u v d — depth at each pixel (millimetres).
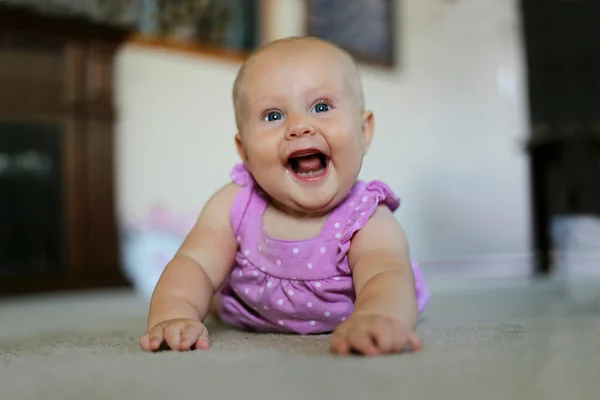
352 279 810
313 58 799
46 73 2396
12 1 2316
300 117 773
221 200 878
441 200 3713
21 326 1170
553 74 3670
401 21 3652
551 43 3684
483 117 3861
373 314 618
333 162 788
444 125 3787
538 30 3711
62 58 2432
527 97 3732
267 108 791
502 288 1997
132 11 2625
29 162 2363
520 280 2479
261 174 800
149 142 2682
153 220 2670
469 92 3857
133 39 2633
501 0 3832
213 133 2873
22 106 2346
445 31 3834
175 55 2766
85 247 2445
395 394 400
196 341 655
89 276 2438
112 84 2521
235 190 882
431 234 3660
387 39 3574
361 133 829
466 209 3799
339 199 812
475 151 3846
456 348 577
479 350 562
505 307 1290
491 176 3854
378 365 494
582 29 3629
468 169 3828
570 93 3637
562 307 1267
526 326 783
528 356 527
